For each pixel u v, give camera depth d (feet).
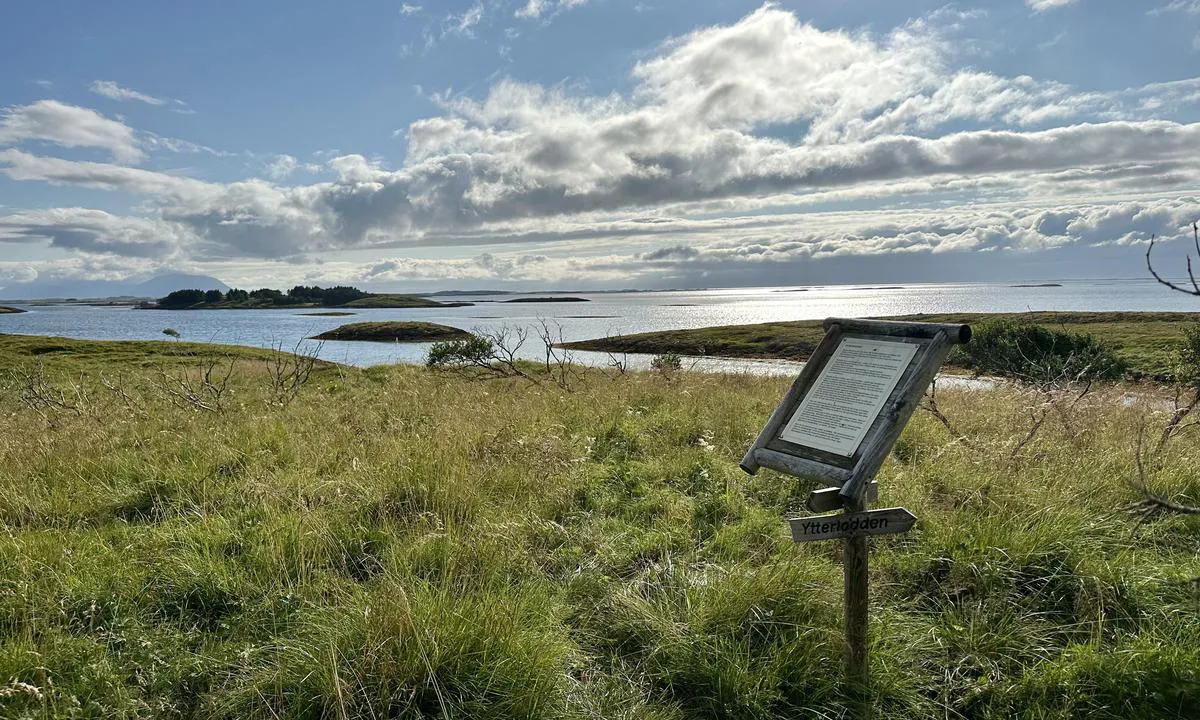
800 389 11.16
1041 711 9.96
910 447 23.15
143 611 12.40
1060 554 13.48
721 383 43.09
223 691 10.38
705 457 21.54
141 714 9.89
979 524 14.49
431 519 16.16
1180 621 11.55
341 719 9.21
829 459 9.85
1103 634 11.64
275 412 31.50
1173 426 19.53
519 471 19.60
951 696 10.66
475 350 63.93
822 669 10.70
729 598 12.10
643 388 36.24
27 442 24.03
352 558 14.73
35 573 13.26
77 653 10.89
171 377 46.60
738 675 10.48
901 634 11.55
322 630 11.03
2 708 9.34
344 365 71.82
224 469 21.22
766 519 16.60
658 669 11.18
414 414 29.99
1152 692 9.89
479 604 11.34
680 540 15.78
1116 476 17.48
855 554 10.20
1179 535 15.11
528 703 9.84
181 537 15.14
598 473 20.30
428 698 10.00
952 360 85.66
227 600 12.78
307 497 17.76
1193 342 54.29
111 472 20.84
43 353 106.01
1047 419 23.94
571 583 13.74
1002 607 12.39
